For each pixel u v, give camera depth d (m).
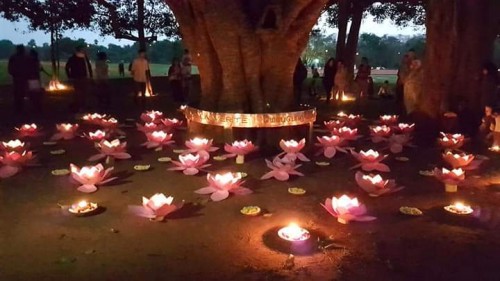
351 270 3.90
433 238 4.60
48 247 4.25
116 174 6.71
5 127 10.64
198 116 8.42
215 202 5.54
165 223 4.87
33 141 9.04
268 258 4.09
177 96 17.12
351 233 4.70
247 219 5.02
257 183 6.35
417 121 11.36
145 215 4.80
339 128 8.99
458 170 6.17
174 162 6.82
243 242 4.43
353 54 22.06
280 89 8.59
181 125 10.23
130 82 21.34
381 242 4.48
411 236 4.64
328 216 5.16
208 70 8.74
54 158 7.65
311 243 4.41
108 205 5.39
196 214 5.14
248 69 8.28
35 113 13.07
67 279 3.68
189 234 4.60
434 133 10.74
